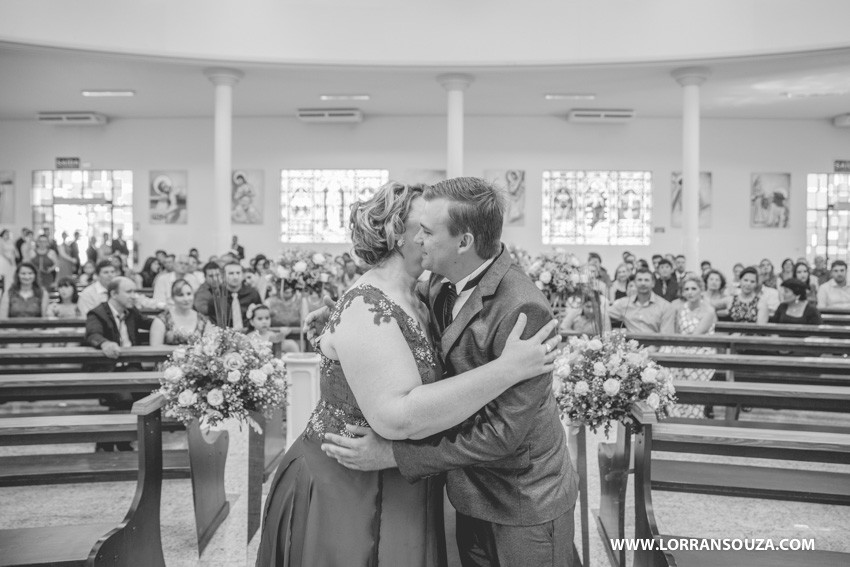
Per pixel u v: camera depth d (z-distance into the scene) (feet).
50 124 59.88
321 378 7.31
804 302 28.14
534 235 59.47
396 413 6.32
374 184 59.88
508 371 6.35
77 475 13.17
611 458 13.11
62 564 9.36
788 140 59.06
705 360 19.69
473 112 57.88
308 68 43.37
